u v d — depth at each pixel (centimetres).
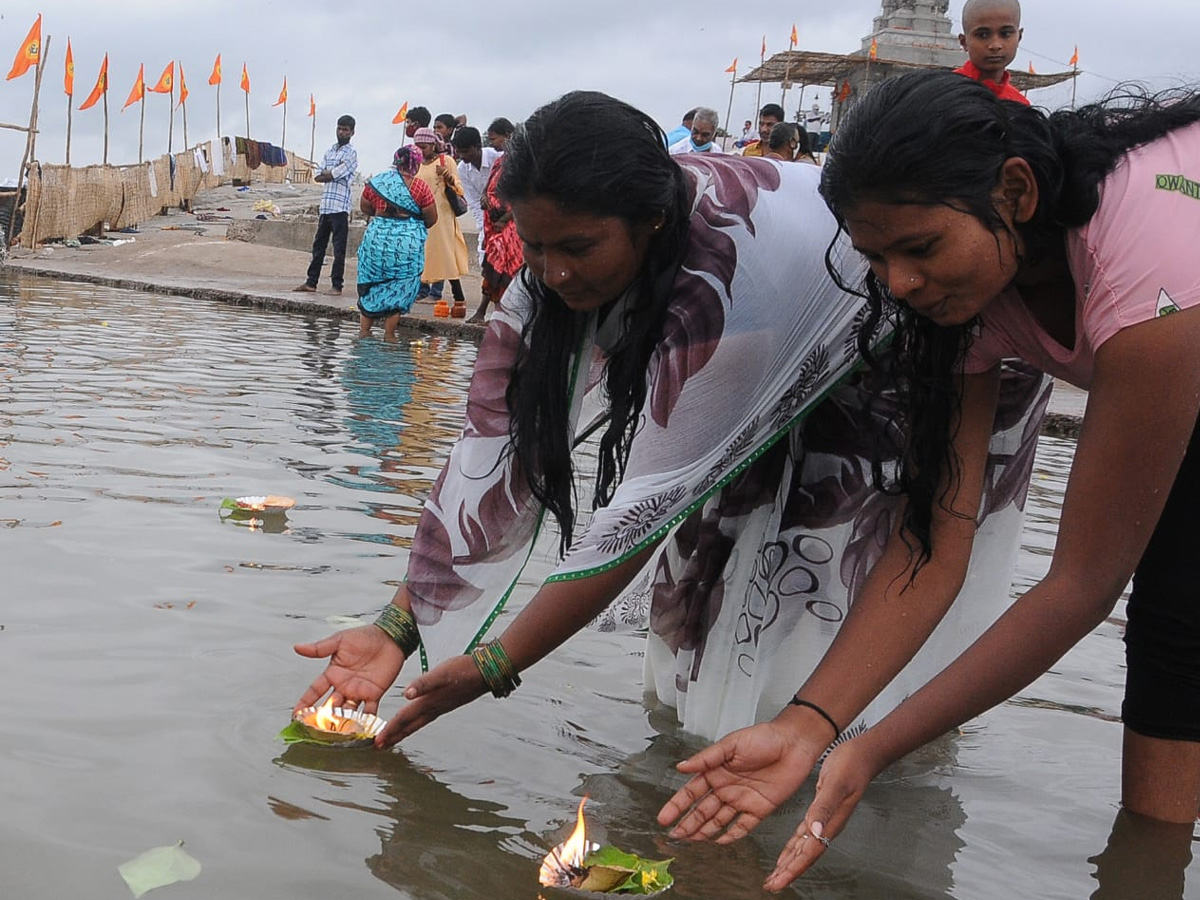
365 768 211
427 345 892
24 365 627
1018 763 236
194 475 398
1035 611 177
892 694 235
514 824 196
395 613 227
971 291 165
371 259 911
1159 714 208
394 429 511
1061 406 677
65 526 325
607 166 182
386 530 349
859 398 227
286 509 362
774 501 232
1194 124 173
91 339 777
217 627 262
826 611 233
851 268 210
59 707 218
